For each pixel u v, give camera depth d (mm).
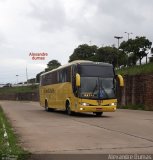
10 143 12992
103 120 23891
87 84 26766
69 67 29047
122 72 48875
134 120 23625
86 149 12148
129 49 55281
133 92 40656
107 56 67375
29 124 21484
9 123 21938
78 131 17422
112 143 13336
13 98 119250
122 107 41781
